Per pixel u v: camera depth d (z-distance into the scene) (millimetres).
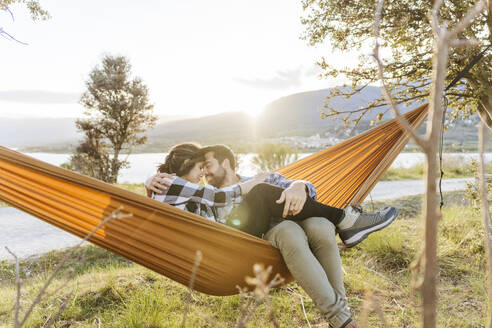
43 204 2283
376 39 711
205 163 2809
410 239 5082
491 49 2986
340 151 3580
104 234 2244
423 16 3113
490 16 2760
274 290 3539
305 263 2035
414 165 19531
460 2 2895
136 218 2053
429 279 642
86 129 16938
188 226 2012
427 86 3510
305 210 2332
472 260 4207
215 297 3422
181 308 3252
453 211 6055
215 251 2088
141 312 2982
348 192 3609
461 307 3125
